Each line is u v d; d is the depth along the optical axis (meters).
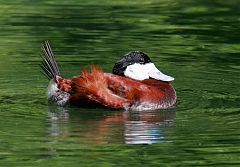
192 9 23.09
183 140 11.31
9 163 10.21
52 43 17.92
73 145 11.01
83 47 17.58
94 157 10.52
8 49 17.28
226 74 15.55
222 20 21.47
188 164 10.31
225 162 10.39
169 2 24.23
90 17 21.28
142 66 13.55
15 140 11.12
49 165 10.15
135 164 10.29
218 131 11.70
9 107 12.95
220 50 17.72
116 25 20.28
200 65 16.23
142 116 12.60
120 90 12.83
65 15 21.53
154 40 18.55
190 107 13.21
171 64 16.30
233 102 13.51
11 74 15.21
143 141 11.25
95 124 12.01
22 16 21.25
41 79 14.95
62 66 15.86
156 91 13.12
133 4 23.81
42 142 11.06
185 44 18.25
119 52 17.14
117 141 11.23
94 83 12.75
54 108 12.91
